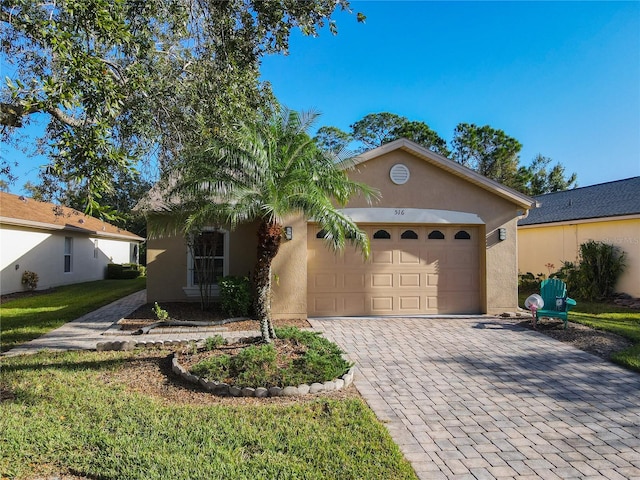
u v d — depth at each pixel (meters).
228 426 4.12
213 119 6.31
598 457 3.78
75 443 3.72
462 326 9.58
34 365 6.34
